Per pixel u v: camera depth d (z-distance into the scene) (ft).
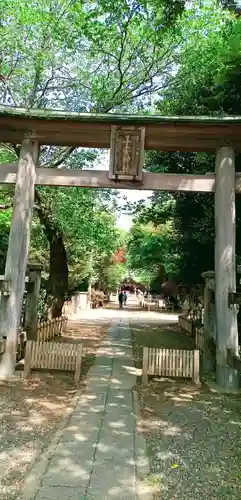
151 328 51.49
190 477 11.23
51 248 38.42
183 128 23.22
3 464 11.68
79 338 39.17
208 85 33.42
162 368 21.84
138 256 86.38
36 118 22.84
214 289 23.86
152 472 11.46
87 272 64.95
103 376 23.49
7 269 22.95
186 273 41.70
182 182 23.84
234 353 20.61
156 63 37.32
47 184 24.43
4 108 22.39
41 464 11.61
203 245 35.42
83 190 35.83
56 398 18.72
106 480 10.77
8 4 31.81
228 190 23.13
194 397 19.51
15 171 24.53
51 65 36.45
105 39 34.06
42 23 33.12
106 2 27.02
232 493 10.39
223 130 23.12
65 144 25.72
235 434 14.64
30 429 14.58
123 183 23.97
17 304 22.79
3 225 41.27
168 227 71.41
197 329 31.76
